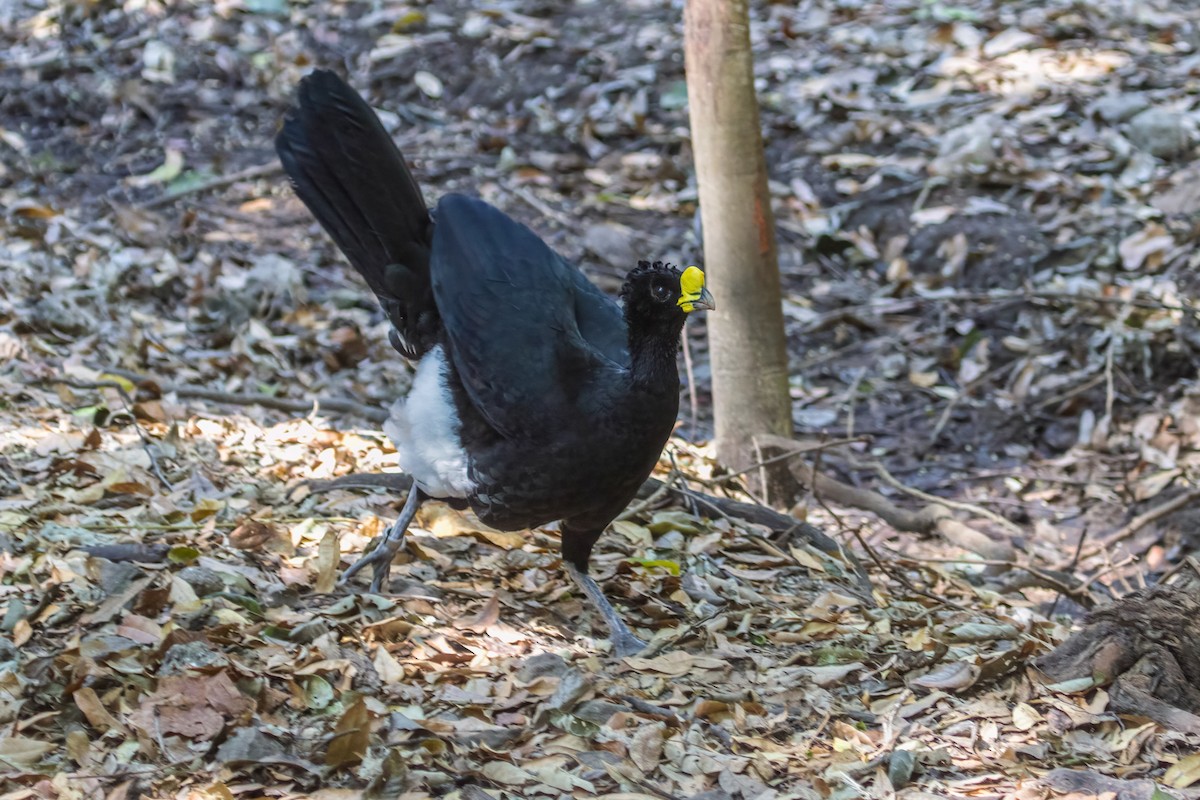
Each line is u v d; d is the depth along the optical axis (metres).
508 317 6.56
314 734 5.79
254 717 5.81
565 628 7.15
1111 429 11.59
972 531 9.72
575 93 16.47
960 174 14.57
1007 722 6.28
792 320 13.16
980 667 6.59
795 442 9.87
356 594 7.06
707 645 6.98
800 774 5.78
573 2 18.39
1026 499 10.93
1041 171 14.41
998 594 8.87
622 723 6.05
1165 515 10.14
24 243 12.51
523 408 6.44
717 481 9.16
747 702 6.30
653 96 16.39
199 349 11.44
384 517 8.15
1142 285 12.80
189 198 14.40
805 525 8.77
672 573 7.82
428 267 7.08
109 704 5.87
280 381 11.17
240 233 13.76
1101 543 10.26
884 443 11.66
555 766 5.68
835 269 13.94
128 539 7.35
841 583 8.23
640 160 15.38
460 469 6.76
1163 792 5.47
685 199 14.62
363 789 5.44
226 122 15.95
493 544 7.89
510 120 16.02
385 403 11.16
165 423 9.31
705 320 13.39
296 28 17.72
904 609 7.80
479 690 6.30
